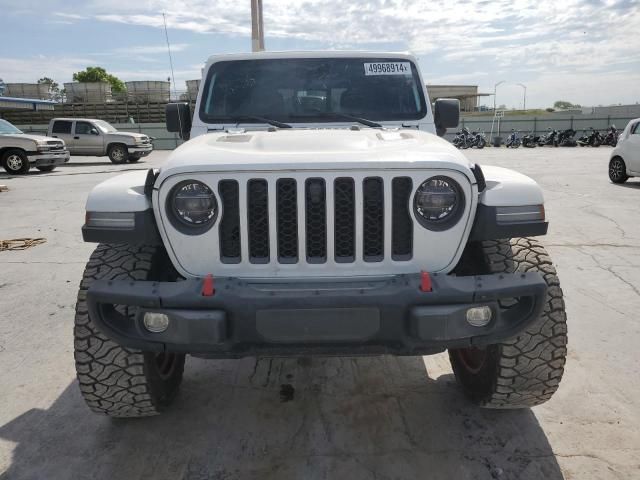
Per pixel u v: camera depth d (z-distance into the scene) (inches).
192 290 85.7
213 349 86.2
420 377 133.6
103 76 2459.4
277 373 136.9
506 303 96.6
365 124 144.6
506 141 1337.4
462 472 98.5
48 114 1509.6
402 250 93.6
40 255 250.2
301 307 84.2
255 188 90.0
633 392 123.6
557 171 597.9
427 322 84.7
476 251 107.0
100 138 805.9
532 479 96.2
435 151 95.6
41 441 108.5
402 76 151.9
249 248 91.2
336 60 151.6
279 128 143.9
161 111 1515.7
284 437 110.0
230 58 152.0
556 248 249.6
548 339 99.0
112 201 94.2
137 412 108.1
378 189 91.0
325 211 90.0
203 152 96.3
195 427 113.3
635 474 96.8
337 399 124.0
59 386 129.8
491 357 105.7
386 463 101.4
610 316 167.6
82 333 99.0
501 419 114.3
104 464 101.7
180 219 91.2
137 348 88.2
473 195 92.4
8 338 157.1
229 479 97.7
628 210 342.6
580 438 107.3
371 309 84.8
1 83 1266.0
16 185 514.6
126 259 101.5
